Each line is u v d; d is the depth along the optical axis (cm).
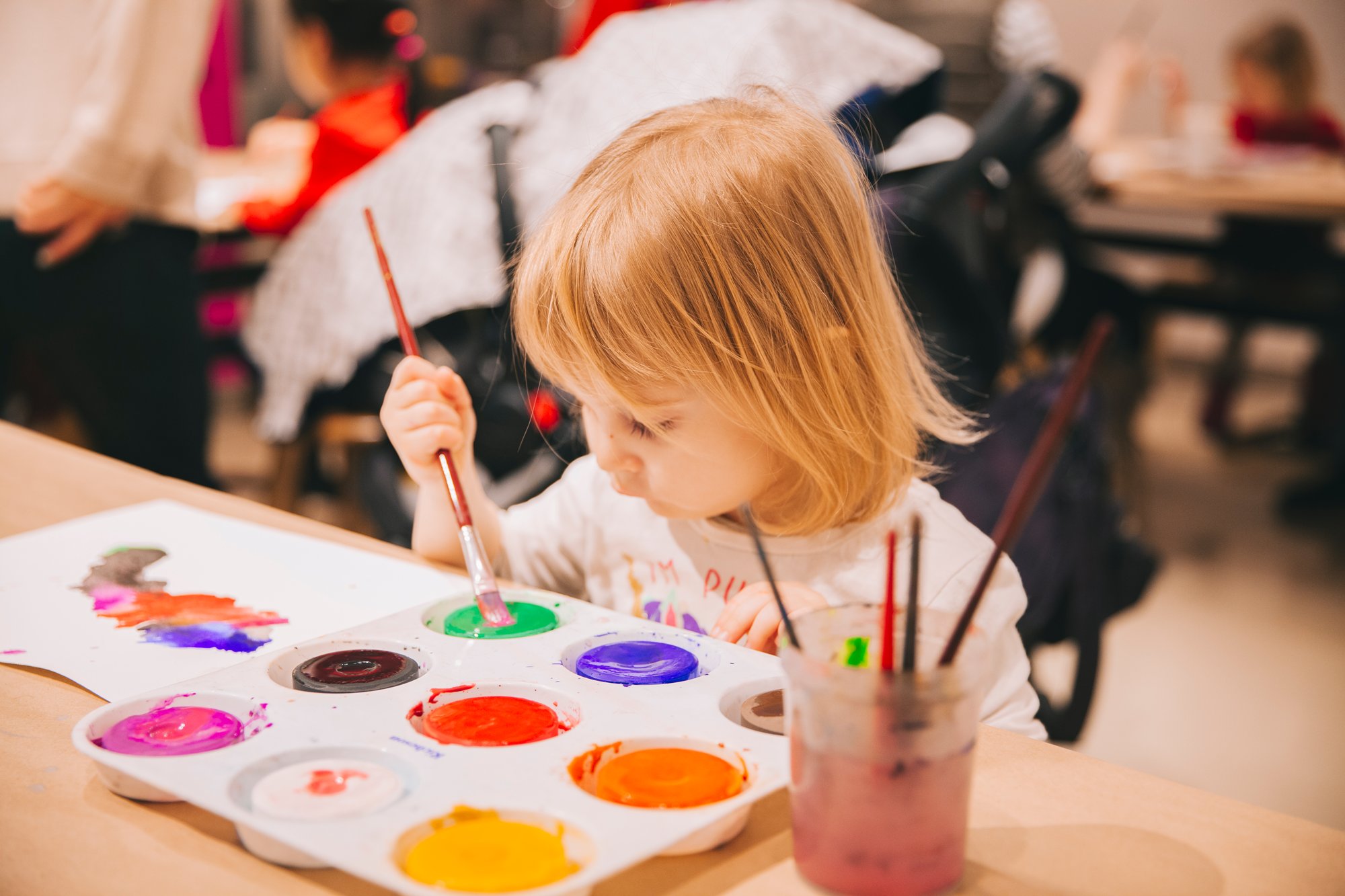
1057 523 127
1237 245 353
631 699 61
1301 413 379
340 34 251
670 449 75
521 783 53
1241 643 245
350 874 50
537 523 99
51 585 80
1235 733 209
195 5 173
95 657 69
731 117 79
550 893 44
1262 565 287
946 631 49
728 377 73
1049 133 161
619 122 149
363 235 176
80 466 107
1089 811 56
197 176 189
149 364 190
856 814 47
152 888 48
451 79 244
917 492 87
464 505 81
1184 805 56
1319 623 256
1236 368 379
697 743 57
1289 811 184
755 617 74
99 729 58
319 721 58
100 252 180
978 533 85
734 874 50
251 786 53
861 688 45
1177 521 314
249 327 189
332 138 225
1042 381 137
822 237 76
